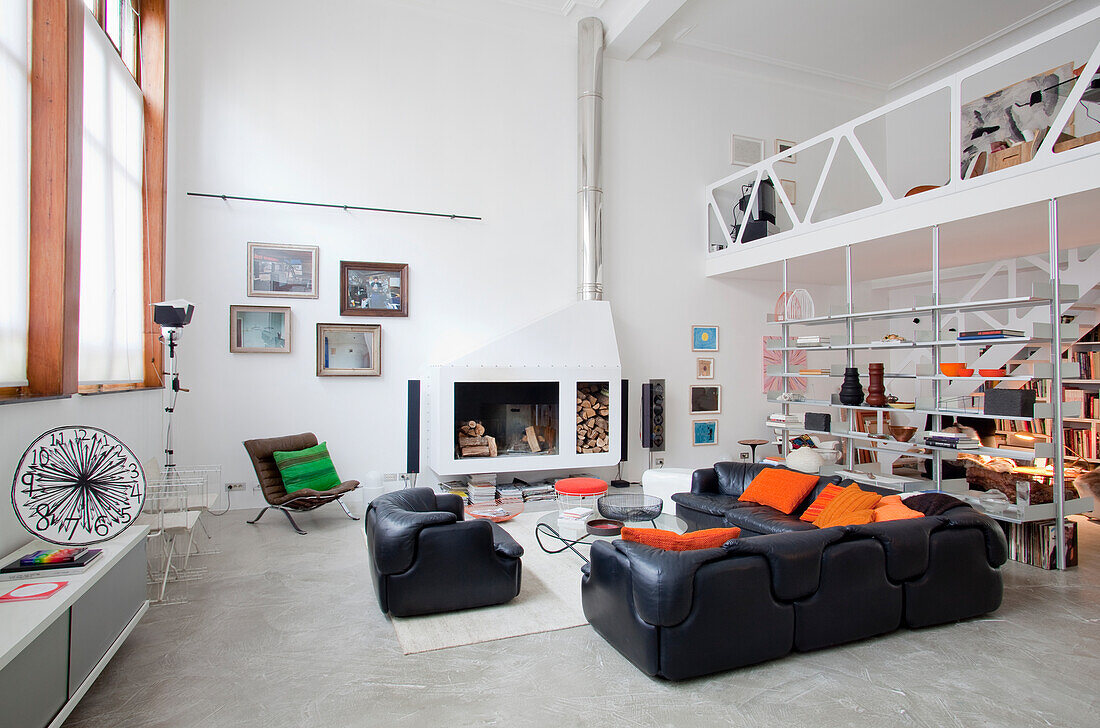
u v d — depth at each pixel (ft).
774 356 26.43
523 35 22.48
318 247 19.72
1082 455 19.29
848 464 19.27
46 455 8.89
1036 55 22.74
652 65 24.44
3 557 8.79
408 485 20.56
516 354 20.04
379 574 10.94
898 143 28.30
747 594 8.98
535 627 10.64
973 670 9.19
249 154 19.15
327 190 19.92
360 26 20.43
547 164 22.68
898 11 21.59
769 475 16.29
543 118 22.67
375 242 20.43
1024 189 14.06
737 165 25.89
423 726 7.73
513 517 17.17
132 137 15.96
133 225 15.97
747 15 21.93
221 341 18.76
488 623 10.81
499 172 21.99
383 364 20.43
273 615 11.16
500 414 20.52
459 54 21.58
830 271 23.85
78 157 11.07
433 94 21.22
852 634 9.89
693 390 24.86
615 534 14.25
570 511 15.79
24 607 6.91
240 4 19.19
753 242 22.43
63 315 10.65
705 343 25.13
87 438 9.40
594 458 20.83
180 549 15.07
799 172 27.14
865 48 24.13
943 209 15.84
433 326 21.07
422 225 20.98
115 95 14.70
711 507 15.93
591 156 22.15
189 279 18.51
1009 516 14.14
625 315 23.80
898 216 17.03
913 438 17.65
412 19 21.04
